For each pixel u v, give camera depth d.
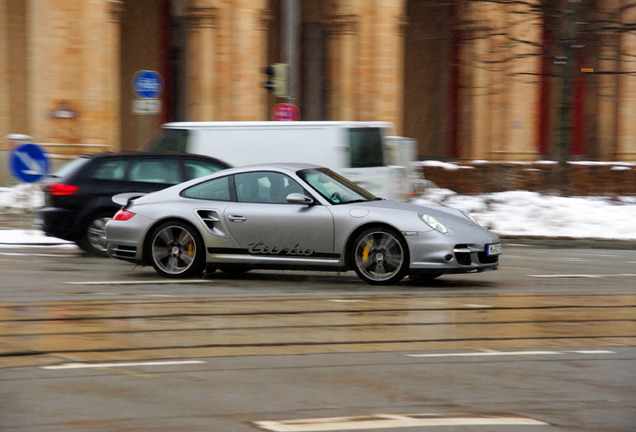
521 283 19.72
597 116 66.56
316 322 14.02
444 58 70.25
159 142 30.11
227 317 14.39
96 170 24.25
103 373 10.36
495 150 63.03
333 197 18.94
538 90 62.56
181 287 17.95
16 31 53.72
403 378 10.33
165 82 60.22
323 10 58.06
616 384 10.26
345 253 18.47
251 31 51.72
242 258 18.91
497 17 54.44
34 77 45.91
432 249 18.02
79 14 45.62
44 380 9.99
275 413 8.76
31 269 20.98
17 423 8.32
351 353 11.71
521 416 8.77
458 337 12.97
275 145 29.42
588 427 8.44
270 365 10.92
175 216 19.09
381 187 29.20
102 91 46.28
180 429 8.14
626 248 31.80
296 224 18.59
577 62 44.69
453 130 67.31
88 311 14.85
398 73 56.00
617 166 41.31
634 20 49.62
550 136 65.69
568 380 10.40
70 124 45.72
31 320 13.95
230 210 18.95
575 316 15.05
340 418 8.58
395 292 17.59
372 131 29.31
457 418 8.64
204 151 29.77
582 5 41.84
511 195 40.84
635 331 13.72
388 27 55.34
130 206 19.64
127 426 8.23
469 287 18.73
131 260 19.44
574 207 38.09
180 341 12.38
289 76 39.50
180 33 59.72
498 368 10.95
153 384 9.86
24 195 38.28
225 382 10.01
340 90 55.53
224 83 51.47
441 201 40.62
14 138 33.19
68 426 8.23
